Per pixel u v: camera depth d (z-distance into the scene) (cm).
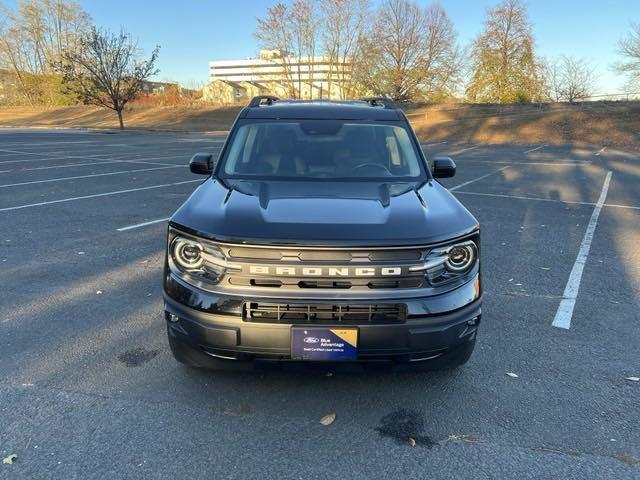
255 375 337
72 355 360
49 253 607
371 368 288
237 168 396
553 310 457
